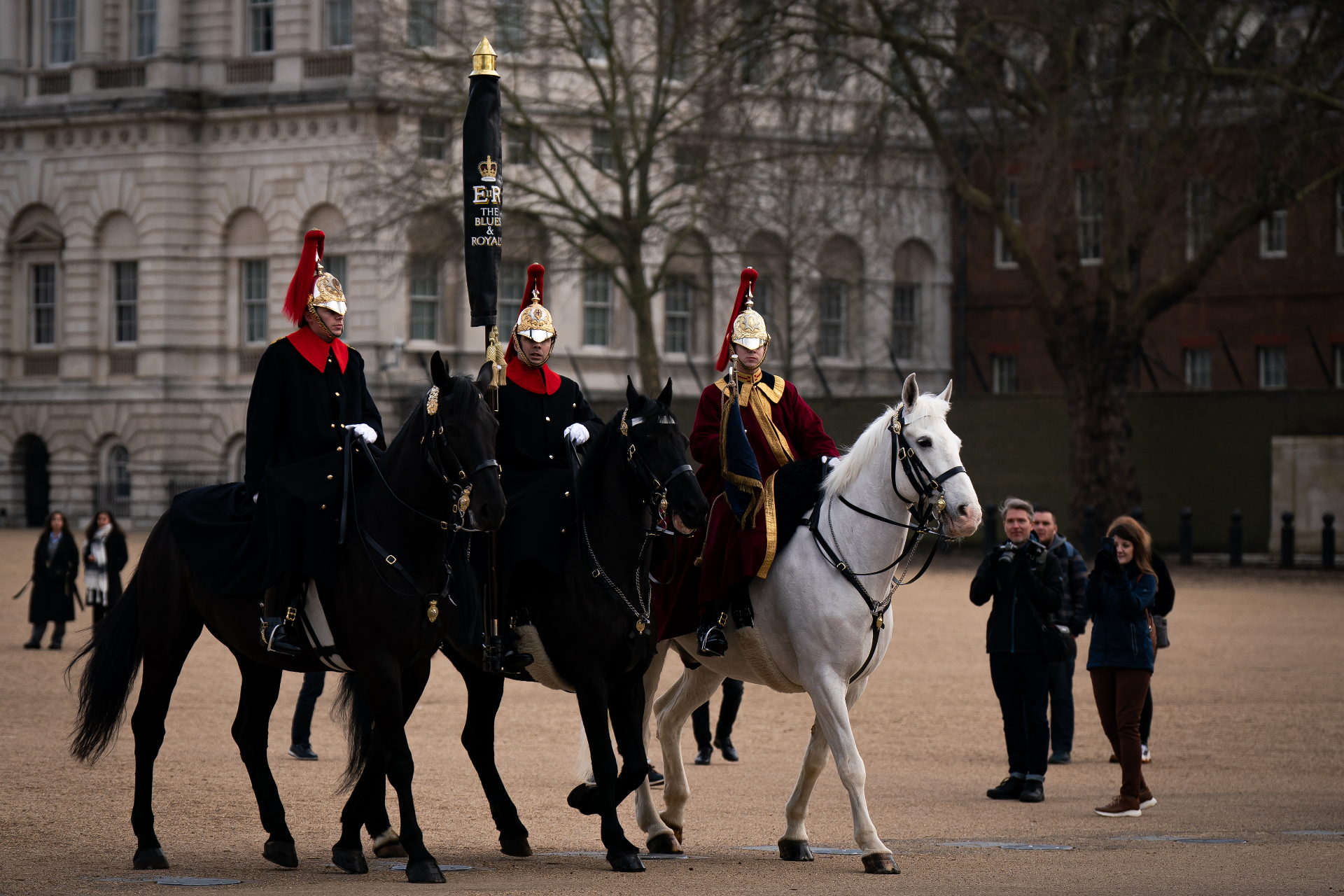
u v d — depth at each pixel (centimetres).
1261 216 7675
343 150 11019
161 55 11500
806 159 9094
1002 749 3331
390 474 2039
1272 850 2225
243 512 2134
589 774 2294
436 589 2041
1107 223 8212
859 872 2034
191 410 11531
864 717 3731
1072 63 7531
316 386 2164
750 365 2311
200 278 11588
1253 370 11494
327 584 2006
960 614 6053
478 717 2233
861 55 8062
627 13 9000
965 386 12900
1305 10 8538
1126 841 2330
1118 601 2648
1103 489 8181
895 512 2153
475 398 1983
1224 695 4009
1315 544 8675
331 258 11125
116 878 1923
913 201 8950
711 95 8181
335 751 3194
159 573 2170
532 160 9319
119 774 2797
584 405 2352
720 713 3219
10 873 1948
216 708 3738
